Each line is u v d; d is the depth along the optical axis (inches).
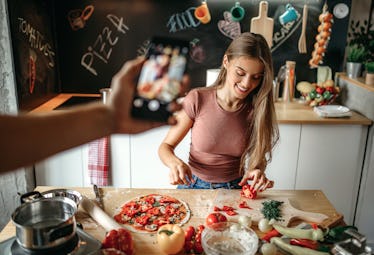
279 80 109.2
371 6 108.8
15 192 91.4
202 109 66.7
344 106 108.4
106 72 111.7
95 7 106.7
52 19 106.8
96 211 50.3
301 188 100.0
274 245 42.9
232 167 68.1
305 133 95.5
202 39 110.0
